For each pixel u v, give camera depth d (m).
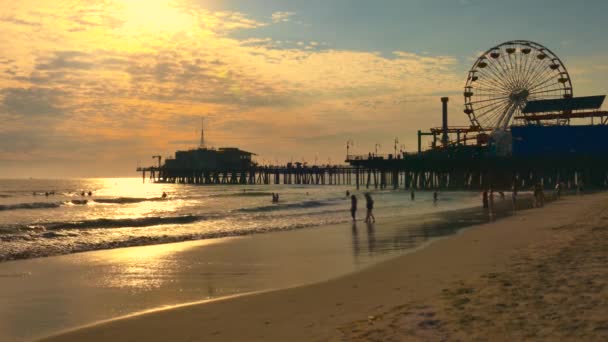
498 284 10.50
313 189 140.75
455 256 16.72
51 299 12.38
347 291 12.04
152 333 9.11
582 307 8.06
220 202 74.75
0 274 16.08
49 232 29.34
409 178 112.75
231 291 13.13
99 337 9.00
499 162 95.56
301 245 23.12
